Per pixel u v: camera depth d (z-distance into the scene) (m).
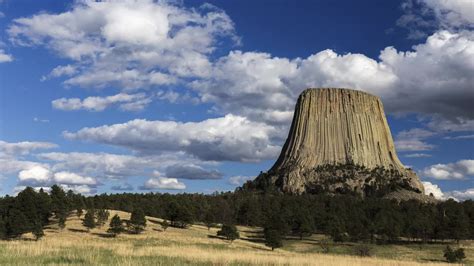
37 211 117.88
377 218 169.25
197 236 121.88
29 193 122.25
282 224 148.50
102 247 52.78
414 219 162.62
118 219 112.88
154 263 34.09
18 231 96.69
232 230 118.69
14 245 48.22
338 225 153.50
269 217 170.62
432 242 152.88
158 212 170.38
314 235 166.25
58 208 124.94
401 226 152.00
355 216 179.62
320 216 177.50
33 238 100.56
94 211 132.50
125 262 33.41
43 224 117.19
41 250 41.62
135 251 47.81
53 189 144.50
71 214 143.00
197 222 178.38
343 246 135.75
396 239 152.75
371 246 139.38
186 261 37.81
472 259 115.94
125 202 183.75
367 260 60.50
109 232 112.25
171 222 144.88
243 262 39.56
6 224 98.94
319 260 48.00
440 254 126.31
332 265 41.97
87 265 32.16
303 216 159.88
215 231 141.75
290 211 177.25
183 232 129.25
